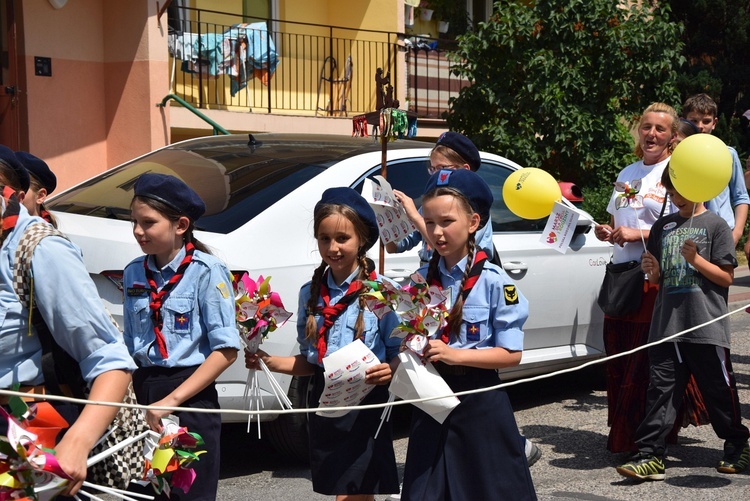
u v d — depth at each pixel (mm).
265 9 12938
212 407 3535
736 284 11969
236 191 5219
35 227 2637
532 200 4605
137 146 10258
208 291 3498
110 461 2916
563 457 5574
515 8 11836
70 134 10094
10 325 2596
